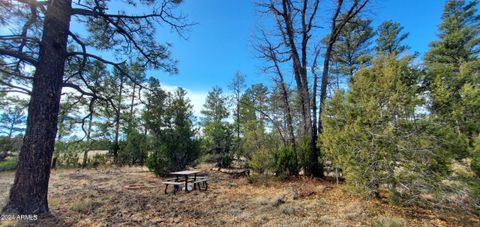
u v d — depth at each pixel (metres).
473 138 4.93
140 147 17.06
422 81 5.66
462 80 5.31
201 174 11.59
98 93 7.50
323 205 6.12
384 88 5.70
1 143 18.39
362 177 6.02
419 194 5.39
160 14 6.89
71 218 5.07
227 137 16.25
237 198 7.02
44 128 5.27
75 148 17.23
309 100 11.65
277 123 14.77
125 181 10.39
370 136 5.89
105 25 6.89
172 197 7.18
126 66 8.24
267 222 4.90
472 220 4.79
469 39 23.55
